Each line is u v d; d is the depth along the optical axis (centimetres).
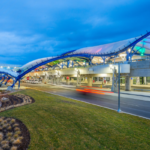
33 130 679
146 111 1187
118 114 1027
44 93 2189
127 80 2975
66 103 1362
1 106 1275
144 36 3881
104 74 3384
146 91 2811
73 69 4156
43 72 5894
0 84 3612
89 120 836
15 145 538
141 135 655
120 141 587
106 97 1994
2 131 684
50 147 527
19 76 3216
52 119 839
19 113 964
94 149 519
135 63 2758
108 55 4722
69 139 594
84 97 1964
